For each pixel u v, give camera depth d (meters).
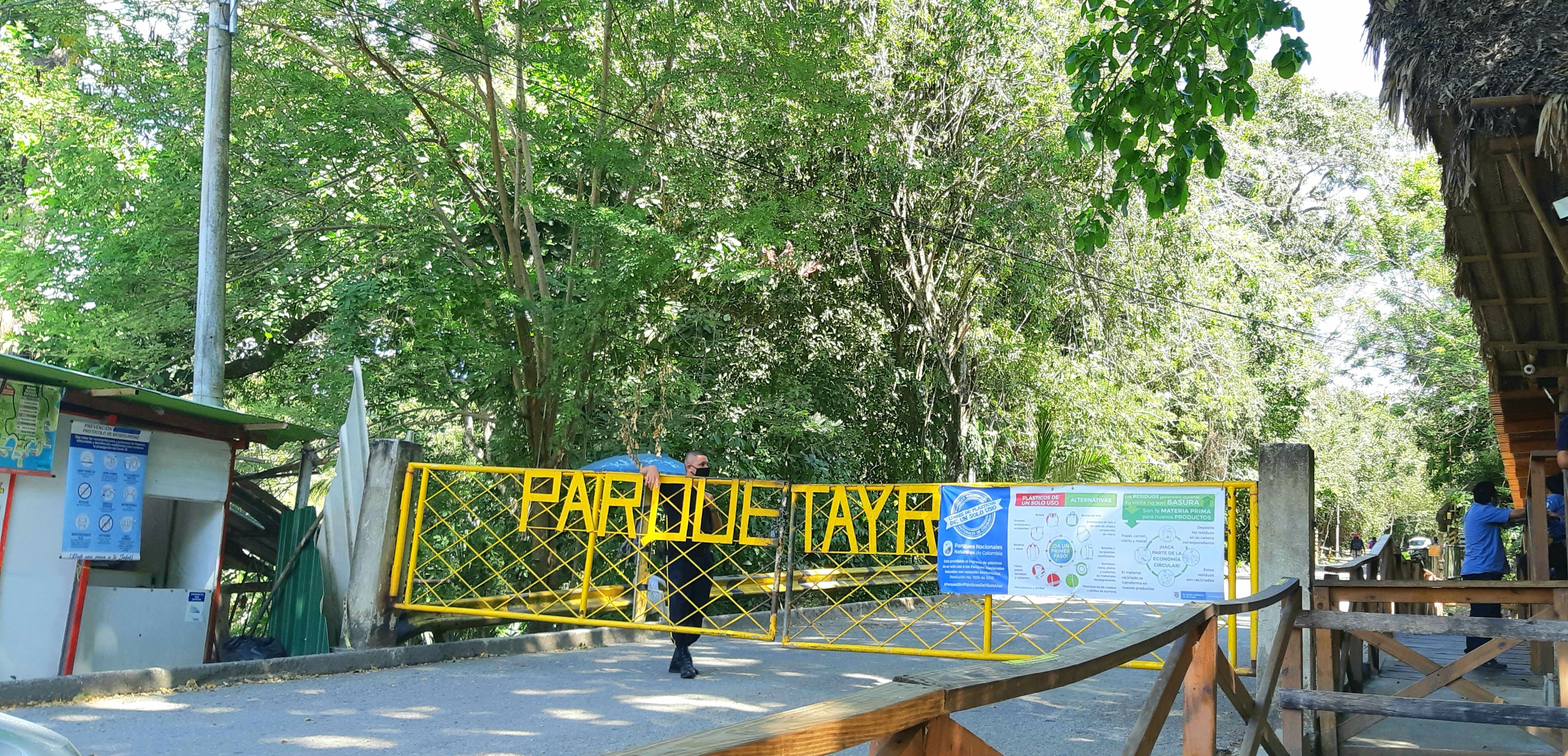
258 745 6.03
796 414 16.30
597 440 14.61
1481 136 6.86
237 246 14.02
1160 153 9.00
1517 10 6.57
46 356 15.35
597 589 12.16
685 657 8.93
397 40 11.96
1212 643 4.13
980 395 20.47
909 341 19.28
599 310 12.65
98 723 6.36
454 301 13.68
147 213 13.20
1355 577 10.27
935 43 17.89
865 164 16.92
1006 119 18.17
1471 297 10.12
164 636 8.38
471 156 14.38
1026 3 17.91
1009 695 2.41
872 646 8.80
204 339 10.91
